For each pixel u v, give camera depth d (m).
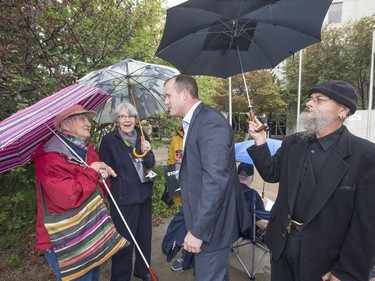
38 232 1.69
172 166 2.39
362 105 13.91
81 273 1.62
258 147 1.73
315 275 1.40
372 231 1.21
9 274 2.70
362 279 1.24
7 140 1.21
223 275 1.68
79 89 1.74
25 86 3.04
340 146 1.35
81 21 3.39
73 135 1.77
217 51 2.01
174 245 2.32
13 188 3.75
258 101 14.66
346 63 13.48
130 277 2.42
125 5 3.84
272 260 1.71
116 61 3.53
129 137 2.42
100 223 1.66
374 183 1.21
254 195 2.50
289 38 1.87
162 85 2.83
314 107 1.40
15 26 2.87
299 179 1.48
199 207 1.44
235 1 1.54
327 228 1.35
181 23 1.74
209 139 1.48
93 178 1.66
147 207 2.52
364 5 16.69
